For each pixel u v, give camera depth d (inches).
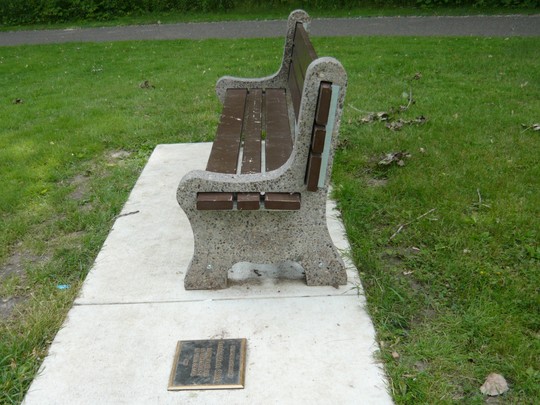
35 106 271.6
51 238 147.9
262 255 116.2
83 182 181.8
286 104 167.3
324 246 115.5
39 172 188.1
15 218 158.1
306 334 105.0
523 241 134.0
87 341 106.0
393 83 282.0
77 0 603.2
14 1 600.1
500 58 326.0
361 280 120.7
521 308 111.6
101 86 308.5
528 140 193.2
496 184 161.9
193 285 118.6
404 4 576.1
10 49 454.6
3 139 222.1
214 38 459.8
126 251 135.1
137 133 220.2
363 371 95.9
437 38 403.9
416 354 100.0
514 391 92.2
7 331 112.3
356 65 322.7
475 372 96.0
